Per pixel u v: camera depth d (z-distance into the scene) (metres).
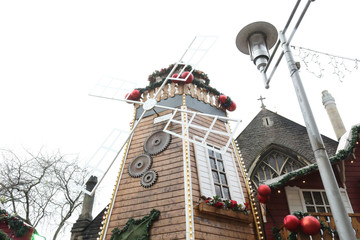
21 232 11.69
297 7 5.21
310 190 10.30
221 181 9.49
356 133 9.91
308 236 7.58
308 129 4.50
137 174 9.48
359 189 10.24
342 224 3.69
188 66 12.76
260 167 14.48
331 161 9.55
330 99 18.77
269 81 5.90
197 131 10.38
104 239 8.34
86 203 13.49
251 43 6.34
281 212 9.79
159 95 11.81
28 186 14.34
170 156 9.52
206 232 7.70
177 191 8.45
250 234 8.66
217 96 12.51
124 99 12.05
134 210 8.63
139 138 10.77
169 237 7.57
